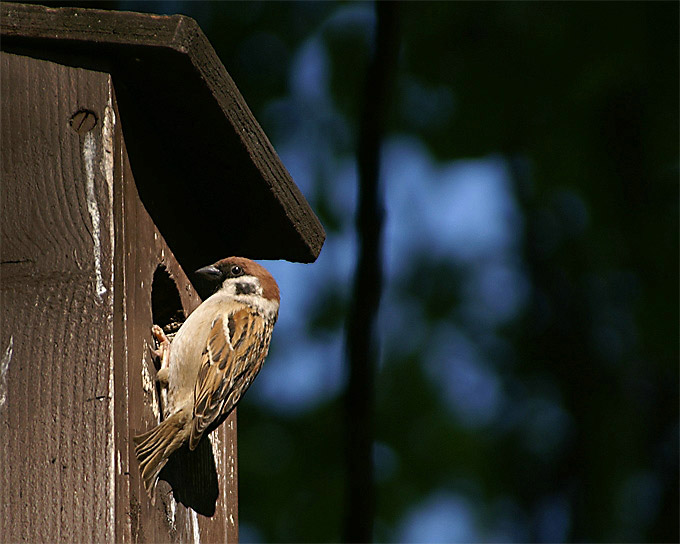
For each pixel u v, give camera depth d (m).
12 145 6.76
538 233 14.01
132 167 7.08
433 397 13.41
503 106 12.96
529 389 13.89
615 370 13.88
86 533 6.13
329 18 12.77
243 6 12.73
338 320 13.34
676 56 12.42
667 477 13.55
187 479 7.29
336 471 12.64
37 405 6.32
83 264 6.57
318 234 8.55
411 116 13.14
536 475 13.55
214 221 8.45
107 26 6.82
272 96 12.73
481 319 14.04
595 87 12.57
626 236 13.35
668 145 12.85
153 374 7.13
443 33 12.85
